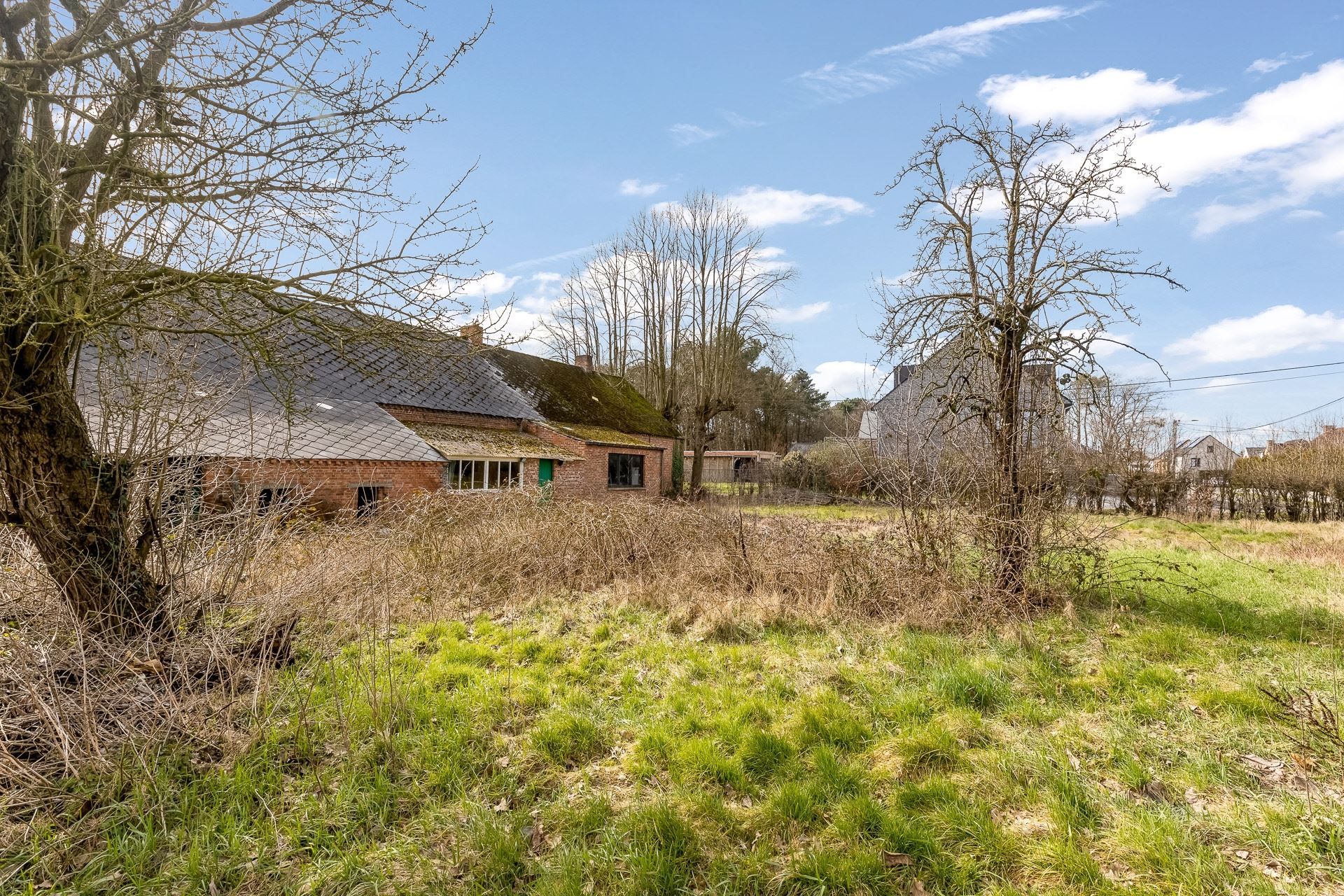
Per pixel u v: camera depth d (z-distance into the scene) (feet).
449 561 30.35
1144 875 10.03
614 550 33.04
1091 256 25.68
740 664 19.89
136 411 17.12
